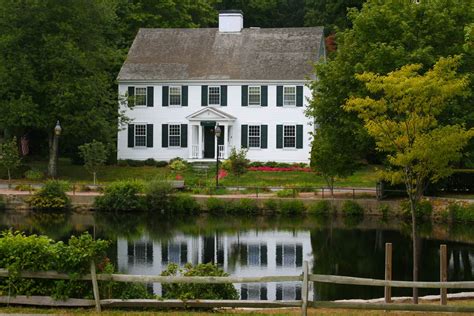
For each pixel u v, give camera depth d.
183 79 67.31
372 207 45.44
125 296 17.31
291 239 37.47
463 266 29.53
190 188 52.19
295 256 32.47
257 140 66.44
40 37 58.66
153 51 70.75
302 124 65.69
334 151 46.06
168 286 18.39
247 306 16.83
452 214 42.44
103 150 53.91
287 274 28.02
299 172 61.97
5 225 41.56
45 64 58.06
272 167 64.44
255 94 66.50
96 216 46.47
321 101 45.44
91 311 16.56
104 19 61.28
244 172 55.97
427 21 42.00
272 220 44.75
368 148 44.84
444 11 41.97
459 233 38.84
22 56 57.28
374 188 52.72
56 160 60.50
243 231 40.44
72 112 59.25
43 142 74.69
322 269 29.09
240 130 66.69
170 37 72.00
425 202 43.59
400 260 31.20
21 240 17.05
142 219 45.25
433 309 16.36
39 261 16.84
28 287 16.98
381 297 23.81
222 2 94.88
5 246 16.94
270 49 68.88
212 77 66.88
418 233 38.88
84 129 58.66
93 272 16.72
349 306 16.23
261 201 46.91
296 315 16.88
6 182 57.19
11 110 56.66
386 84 19.75
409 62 39.94
